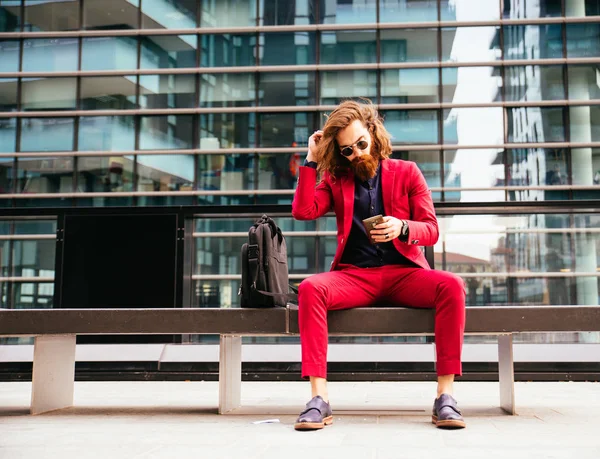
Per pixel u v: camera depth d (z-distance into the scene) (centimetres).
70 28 800
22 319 311
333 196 290
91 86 788
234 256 689
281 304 303
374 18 773
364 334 277
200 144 766
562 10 756
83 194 762
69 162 771
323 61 772
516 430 239
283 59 775
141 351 625
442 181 734
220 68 777
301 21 781
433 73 758
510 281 659
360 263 279
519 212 652
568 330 281
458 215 668
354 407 330
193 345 632
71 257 643
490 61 754
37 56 798
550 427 248
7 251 724
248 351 615
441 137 745
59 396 342
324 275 268
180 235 644
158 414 310
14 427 264
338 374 582
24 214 651
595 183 722
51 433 243
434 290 262
